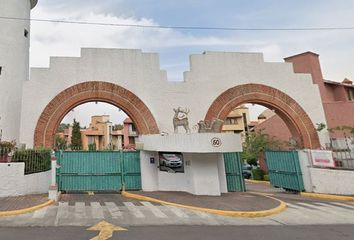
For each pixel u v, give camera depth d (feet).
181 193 50.62
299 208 40.73
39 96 56.18
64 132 190.19
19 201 38.19
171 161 54.65
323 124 67.21
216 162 51.26
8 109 58.85
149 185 54.54
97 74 59.72
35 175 45.85
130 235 25.49
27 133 54.19
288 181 62.13
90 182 54.95
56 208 35.91
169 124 60.95
